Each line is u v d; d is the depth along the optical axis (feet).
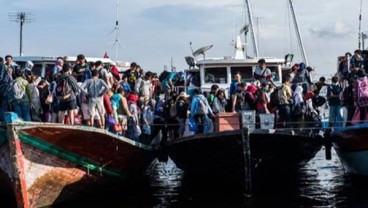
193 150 47.73
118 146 44.55
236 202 44.52
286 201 44.57
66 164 42.04
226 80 65.87
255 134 43.47
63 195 43.68
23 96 45.50
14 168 37.47
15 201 42.96
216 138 44.39
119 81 56.39
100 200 45.98
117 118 49.55
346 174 59.00
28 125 36.96
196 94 50.65
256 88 53.06
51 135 38.73
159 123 53.98
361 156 49.73
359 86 48.32
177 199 46.44
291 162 51.08
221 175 48.85
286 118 50.11
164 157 52.80
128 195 48.42
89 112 46.03
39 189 40.50
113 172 47.42
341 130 47.78
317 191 48.83
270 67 66.39
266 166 47.88
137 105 54.03
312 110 52.70
